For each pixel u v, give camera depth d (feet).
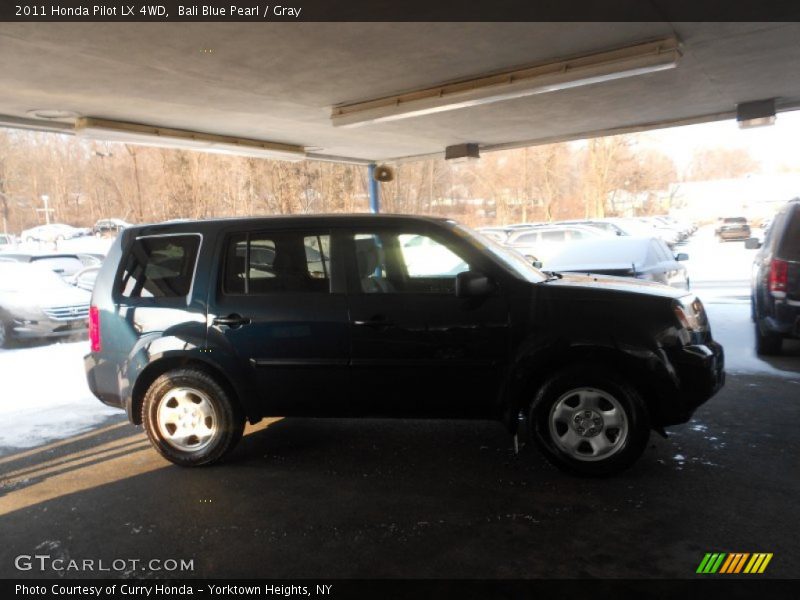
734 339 27.68
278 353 14.42
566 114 32.07
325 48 20.18
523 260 15.88
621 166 176.24
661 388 13.03
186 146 35.60
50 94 25.03
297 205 105.81
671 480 13.08
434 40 19.81
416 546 10.79
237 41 19.12
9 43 18.69
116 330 15.31
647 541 10.65
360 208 122.21
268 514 12.25
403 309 13.99
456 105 25.30
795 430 15.85
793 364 22.75
